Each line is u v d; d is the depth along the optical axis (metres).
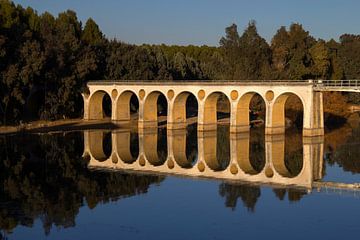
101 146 80.19
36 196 45.59
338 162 64.50
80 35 130.50
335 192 47.38
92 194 46.53
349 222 37.25
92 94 113.25
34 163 63.31
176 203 43.12
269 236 34.06
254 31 131.75
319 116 88.56
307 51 126.38
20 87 96.50
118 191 47.97
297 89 86.50
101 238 33.94
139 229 35.78
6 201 43.75
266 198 44.97
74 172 57.91
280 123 92.00
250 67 124.31
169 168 61.88
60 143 82.00
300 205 42.31
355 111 136.25
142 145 82.31
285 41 131.38
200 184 51.41
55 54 104.50
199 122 97.62
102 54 121.06
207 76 153.00
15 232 35.22
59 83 105.44
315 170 59.66
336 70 132.62
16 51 96.56
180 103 103.44
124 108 112.31
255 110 120.06
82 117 117.50
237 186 50.38
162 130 103.94
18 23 106.44
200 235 34.38
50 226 36.53
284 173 58.09
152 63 129.62
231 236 34.12
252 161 66.62
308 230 35.34
